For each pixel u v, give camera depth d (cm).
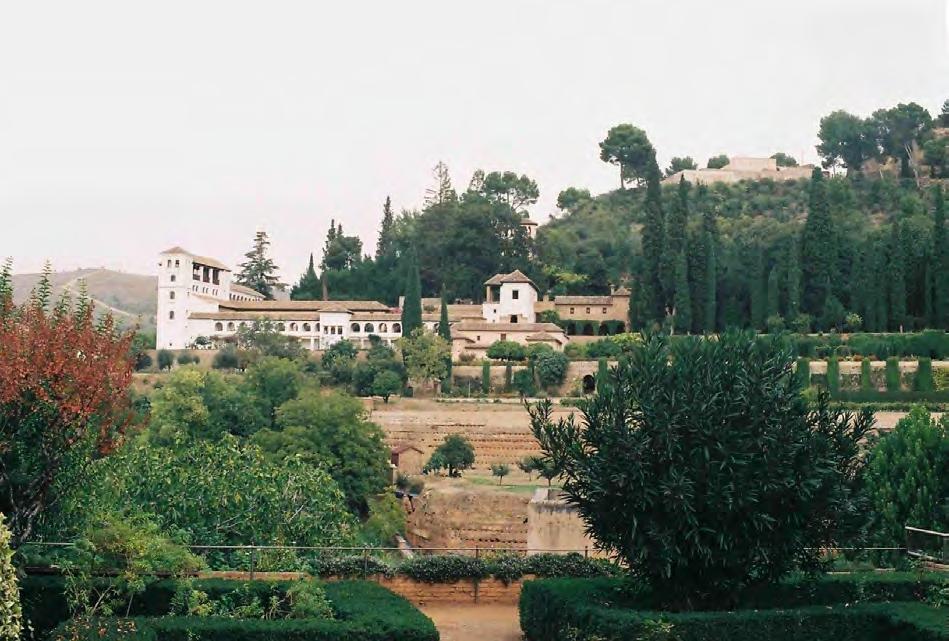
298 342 16062
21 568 2809
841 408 3078
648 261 15788
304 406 8131
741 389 2847
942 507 4519
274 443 8006
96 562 2847
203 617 2731
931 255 14075
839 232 15838
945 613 2752
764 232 19712
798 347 13100
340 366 13738
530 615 3078
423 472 10144
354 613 2764
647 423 2847
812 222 15212
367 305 17662
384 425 11844
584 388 13788
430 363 13750
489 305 16900
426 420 11994
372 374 13550
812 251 15100
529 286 16788
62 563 2852
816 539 2938
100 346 3158
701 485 2788
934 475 4638
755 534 2820
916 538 3988
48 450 3036
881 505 4622
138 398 10694
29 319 3147
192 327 17100
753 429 2812
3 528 2423
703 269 15312
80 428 3053
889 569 3734
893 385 11650
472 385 14225
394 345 15512
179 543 3422
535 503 4747
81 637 2480
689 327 15012
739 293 15675
